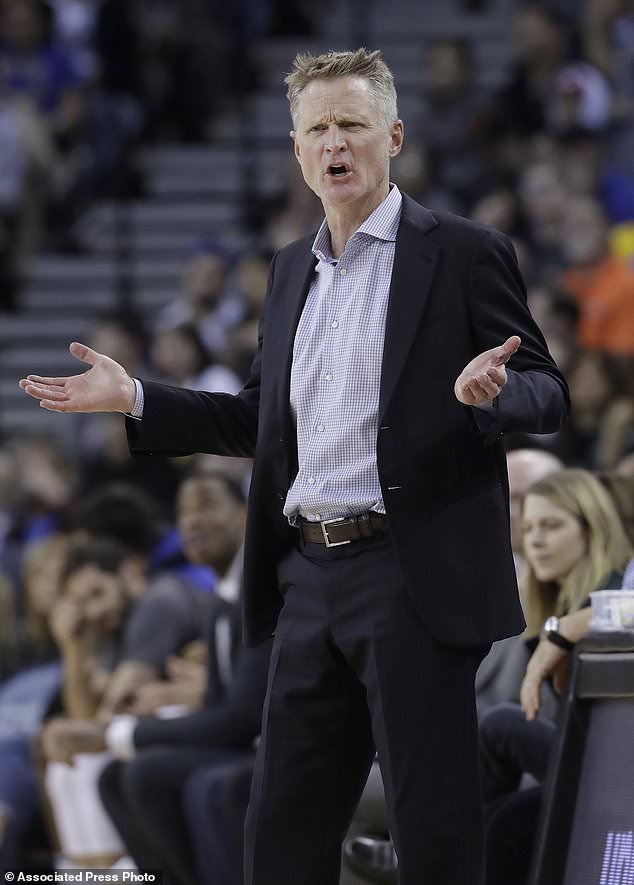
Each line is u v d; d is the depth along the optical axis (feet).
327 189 29.55
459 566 28.73
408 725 28.45
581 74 107.04
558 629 35.40
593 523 39.88
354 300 29.76
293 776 29.94
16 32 118.93
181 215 117.60
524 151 103.50
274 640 30.66
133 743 50.06
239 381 85.71
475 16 127.34
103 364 30.76
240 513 54.34
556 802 31.35
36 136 114.21
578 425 74.64
